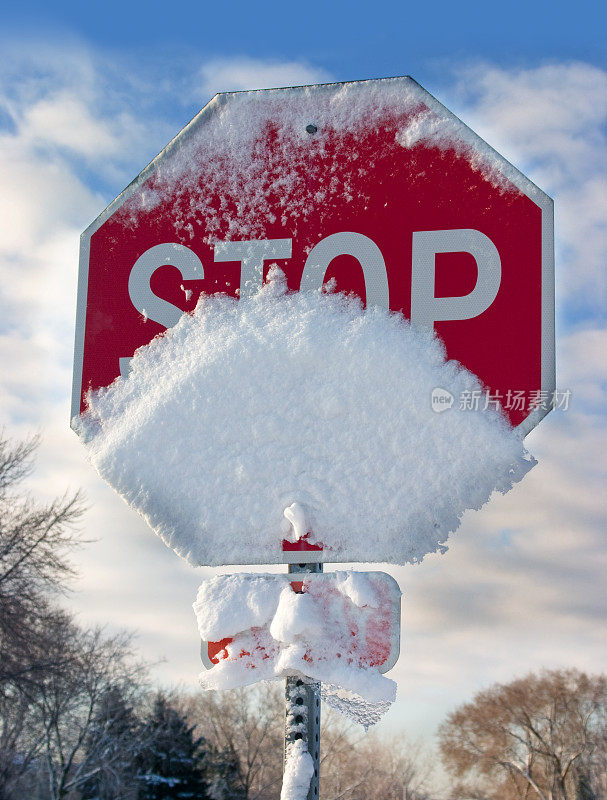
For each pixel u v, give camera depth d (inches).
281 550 75.4
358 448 75.4
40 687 720.3
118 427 81.4
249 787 1244.5
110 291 85.7
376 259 80.1
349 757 1491.1
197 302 83.7
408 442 74.8
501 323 75.8
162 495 78.7
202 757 1026.1
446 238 78.7
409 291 78.5
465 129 80.4
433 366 76.0
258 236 83.8
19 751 765.9
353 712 69.8
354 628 70.2
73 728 829.8
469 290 77.3
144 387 82.2
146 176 87.5
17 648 717.3
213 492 77.5
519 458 73.0
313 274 81.5
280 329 79.9
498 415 74.0
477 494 73.2
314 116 85.0
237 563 75.9
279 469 76.7
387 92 83.1
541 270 76.0
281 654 70.6
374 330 77.9
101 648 808.3
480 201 78.7
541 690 1530.5
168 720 1005.2
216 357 80.2
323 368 77.7
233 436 78.1
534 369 74.4
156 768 983.6
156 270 85.3
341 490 75.0
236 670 71.4
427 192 80.2
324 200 82.8
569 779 1462.8
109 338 84.6
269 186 84.7
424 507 73.5
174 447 79.1
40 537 707.4
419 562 72.9
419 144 81.4
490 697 1550.2
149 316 84.4
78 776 833.5
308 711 70.1
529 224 77.1
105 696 839.7
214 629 71.8
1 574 696.4
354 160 82.9
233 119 86.7
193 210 86.0
